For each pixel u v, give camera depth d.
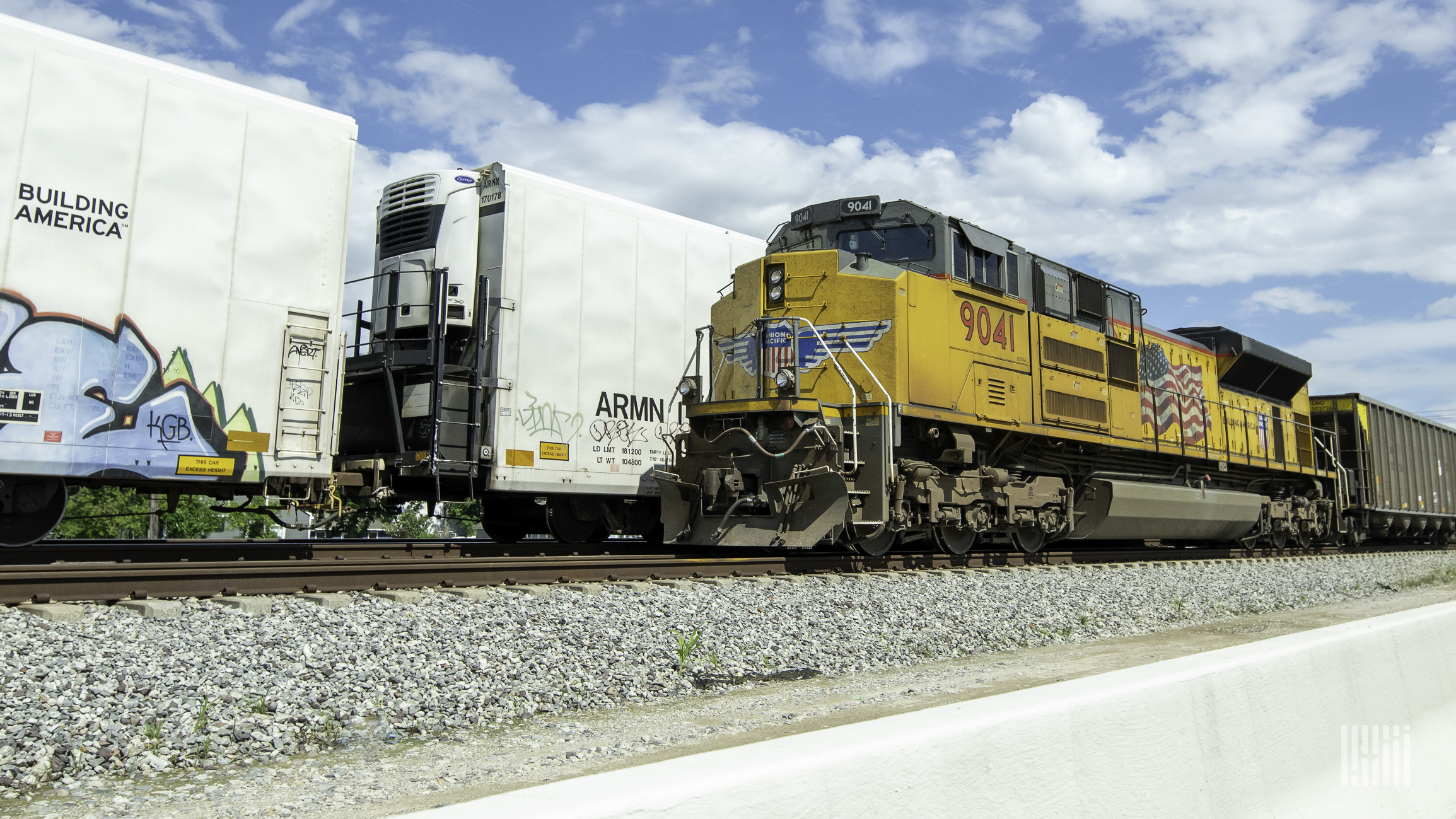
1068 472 12.95
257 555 9.25
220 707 4.25
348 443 12.20
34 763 3.58
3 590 5.84
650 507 13.59
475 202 11.41
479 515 15.38
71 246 7.84
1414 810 3.32
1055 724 2.09
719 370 11.23
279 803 3.43
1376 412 22.78
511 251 11.23
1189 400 15.70
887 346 9.80
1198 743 2.49
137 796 3.46
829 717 4.87
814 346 10.29
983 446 11.44
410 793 3.56
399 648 5.31
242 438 8.75
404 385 11.48
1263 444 18.23
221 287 8.68
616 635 6.09
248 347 8.82
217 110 8.76
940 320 10.45
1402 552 23.06
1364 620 3.75
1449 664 4.00
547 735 4.49
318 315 9.32
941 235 10.73
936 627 7.57
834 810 1.60
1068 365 12.61
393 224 11.68
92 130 8.01
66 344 7.77
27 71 7.70
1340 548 21.33
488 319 11.12
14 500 7.97
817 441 9.54
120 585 6.23
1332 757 3.07
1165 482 15.00
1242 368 17.73
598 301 12.05
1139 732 2.31
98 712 4.01
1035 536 12.68
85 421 7.85
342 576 7.00
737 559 9.44
